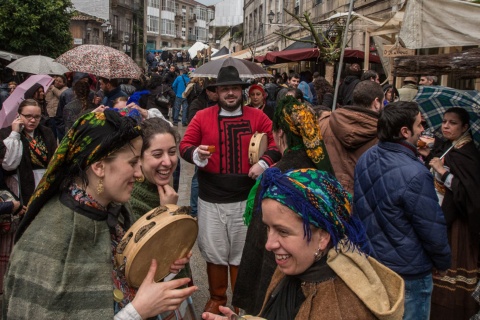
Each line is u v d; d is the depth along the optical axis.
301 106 2.78
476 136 3.44
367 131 3.31
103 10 43.38
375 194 2.80
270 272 2.74
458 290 3.47
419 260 2.73
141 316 1.63
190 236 1.97
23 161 4.26
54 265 1.58
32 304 1.54
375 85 3.62
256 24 35.34
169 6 89.19
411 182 2.68
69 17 22.02
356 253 1.51
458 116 3.44
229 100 3.78
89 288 1.60
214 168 3.75
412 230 2.72
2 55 18.11
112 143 1.66
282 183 1.48
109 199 1.74
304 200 1.46
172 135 2.60
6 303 1.60
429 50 8.12
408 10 5.08
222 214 3.75
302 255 1.49
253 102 5.85
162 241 1.84
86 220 1.68
